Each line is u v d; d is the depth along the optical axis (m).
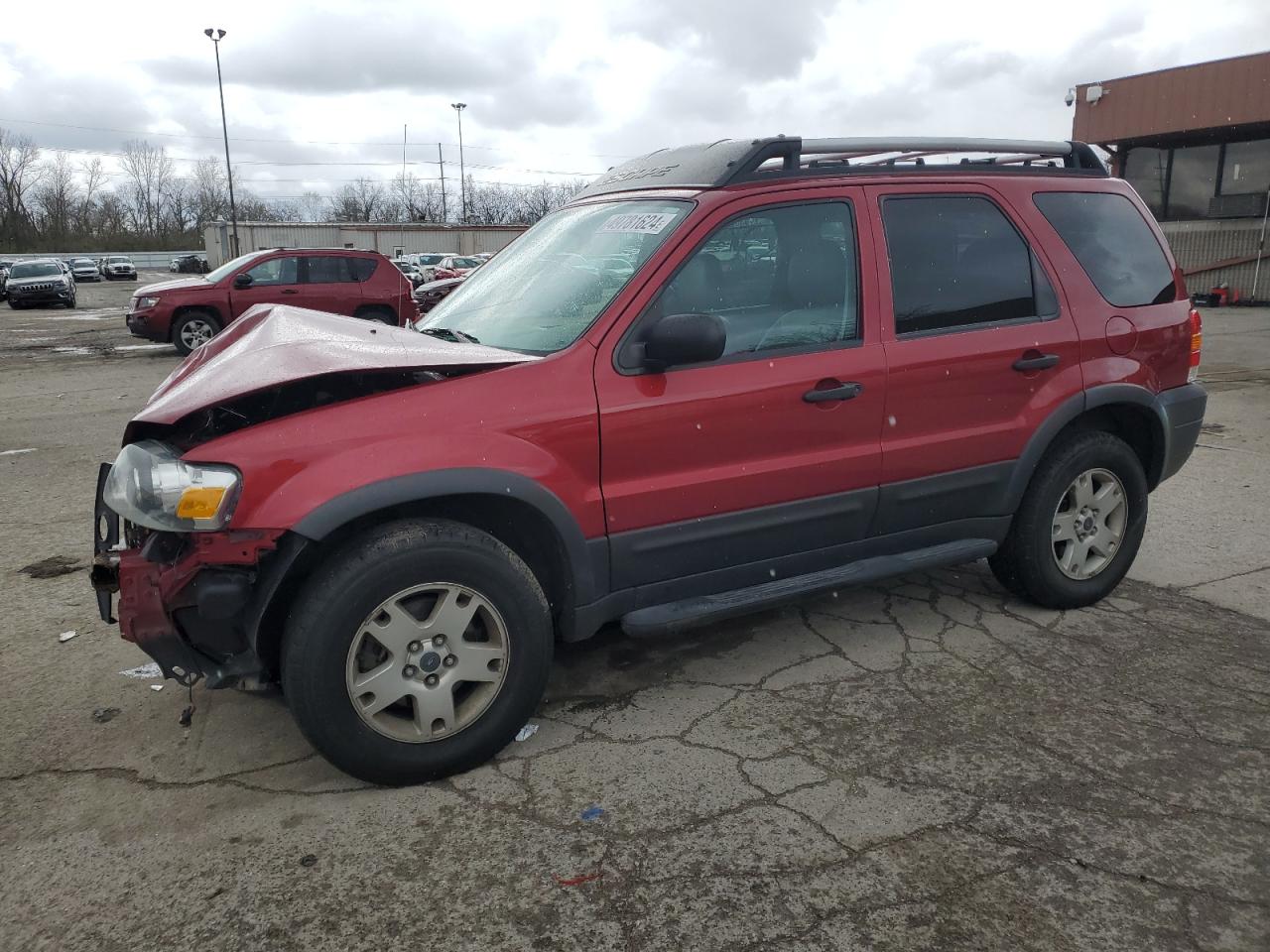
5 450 7.70
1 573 4.77
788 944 2.22
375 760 2.78
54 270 29.02
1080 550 4.12
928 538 3.76
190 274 64.81
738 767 2.96
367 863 2.53
